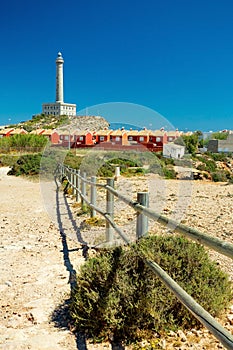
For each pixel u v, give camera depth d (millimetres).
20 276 4312
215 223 7207
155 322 2840
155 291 2883
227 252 1784
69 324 3074
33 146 34375
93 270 3119
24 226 7160
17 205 9922
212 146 57656
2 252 5328
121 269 3070
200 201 10531
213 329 1780
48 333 2977
